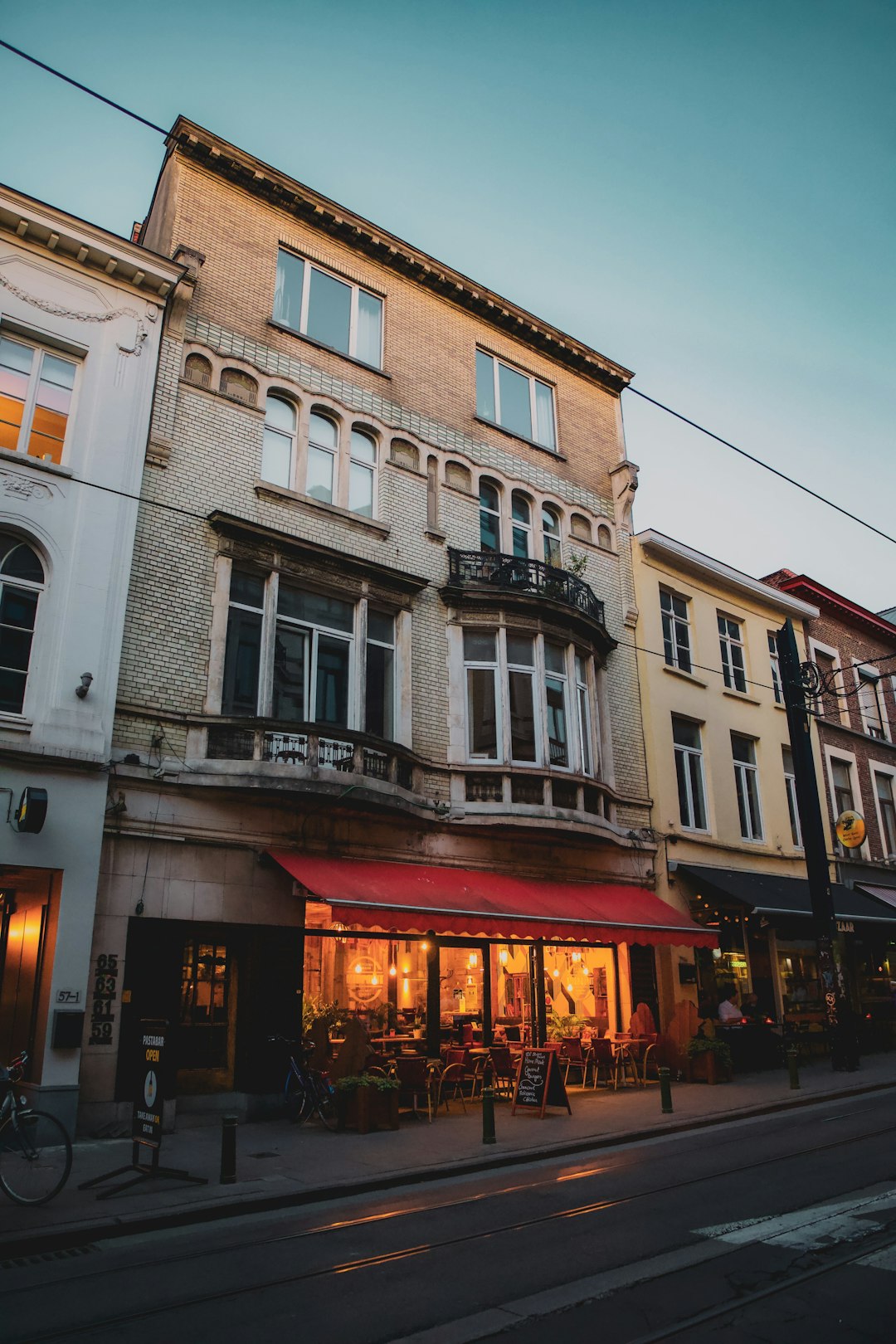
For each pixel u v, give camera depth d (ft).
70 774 39.04
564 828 55.62
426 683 55.26
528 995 55.98
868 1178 30.09
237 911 43.50
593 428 73.77
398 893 45.16
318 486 54.65
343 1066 41.70
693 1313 18.65
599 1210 26.50
